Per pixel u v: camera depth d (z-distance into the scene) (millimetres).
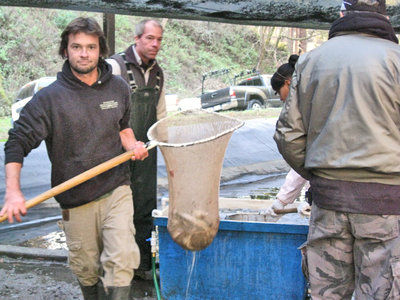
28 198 6523
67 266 4680
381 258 2566
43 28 22500
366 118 2494
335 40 2672
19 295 4070
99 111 3111
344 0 2742
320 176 2699
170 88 24203
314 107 2668
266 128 9844
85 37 2986
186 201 2938
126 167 3279
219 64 27578
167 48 26344
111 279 3061
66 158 3113
